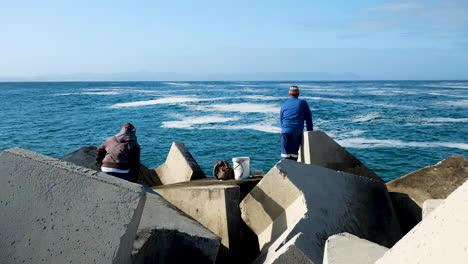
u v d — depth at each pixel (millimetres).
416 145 23188
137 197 3217
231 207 5320
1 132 30125
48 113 43906
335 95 71500
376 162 19188
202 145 23516
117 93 83500
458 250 2156
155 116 38844
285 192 5160
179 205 5891
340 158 7340
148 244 3918
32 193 3363
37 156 3611
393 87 119938
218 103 51562
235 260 5195
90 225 3121
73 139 26969
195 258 4367
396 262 2549
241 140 24891
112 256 2963
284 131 7492
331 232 4723
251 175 7656
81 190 3271
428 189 6445
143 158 20375
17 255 3166
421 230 2531
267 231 5188
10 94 86562
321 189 5223
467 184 2418
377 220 5543
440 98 63812
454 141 24719
